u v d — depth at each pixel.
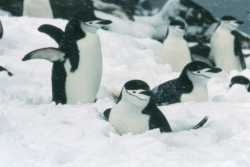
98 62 16.53
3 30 24.42
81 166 10.79
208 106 15.27
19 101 15.60
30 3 28.78
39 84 19.02
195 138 12.40
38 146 11.88
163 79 21.02
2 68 18.94
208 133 12.71
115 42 24.88
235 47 22.89
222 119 13.84
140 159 11.02
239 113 14.34
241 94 17.84
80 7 33.91
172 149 11.57
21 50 22.77
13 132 12.73
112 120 13.31
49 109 14.77
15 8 35.00
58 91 16.50
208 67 16.62
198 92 16.80
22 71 20.39
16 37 24.02
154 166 10.66
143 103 12.96
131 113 13.08
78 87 16.45
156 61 23.78
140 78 21.03
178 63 23.05
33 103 16.44
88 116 14.12
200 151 11.44
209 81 19.95
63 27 25.47
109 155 11.30
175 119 14.14
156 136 12.46
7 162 11.06
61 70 16.36
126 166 10.70
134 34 31.77
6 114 14.03
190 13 32.03
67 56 16.22
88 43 16.23
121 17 33.75
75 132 12.73
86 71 16.34
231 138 12.30
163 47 23.36
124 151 11.50
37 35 24.53
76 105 15.53
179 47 23.02
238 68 23.20
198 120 14.08
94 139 12.32
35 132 12.76
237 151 11.38
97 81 16.72
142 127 13.13
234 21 22.61
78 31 16.22
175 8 32.66
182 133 12.75
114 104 14.49
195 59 29.33
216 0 46.16
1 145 11.88
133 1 35.00
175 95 16.69
